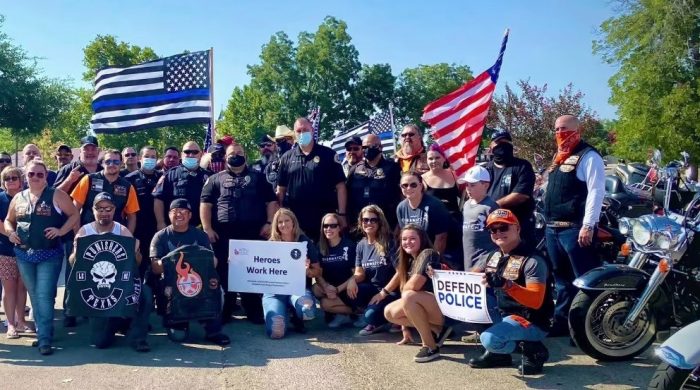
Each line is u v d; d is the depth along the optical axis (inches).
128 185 293.9
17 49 1408.7
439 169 295.1
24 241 245.8
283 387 207.6
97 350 250.1
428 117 319.3
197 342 261.1
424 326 233.6
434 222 267.9
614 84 1315.2
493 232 218.4
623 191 433.4
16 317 276.7
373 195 303.0
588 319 219.6
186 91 413.4
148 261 323.6
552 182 253.9
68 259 283.9
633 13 1283.2
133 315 247.3
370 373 220.1
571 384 206.2
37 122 1438.2
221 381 213.5
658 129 1214.9
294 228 278.8
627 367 222.1
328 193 306.5
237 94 2190.0
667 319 223.3
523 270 213.9
